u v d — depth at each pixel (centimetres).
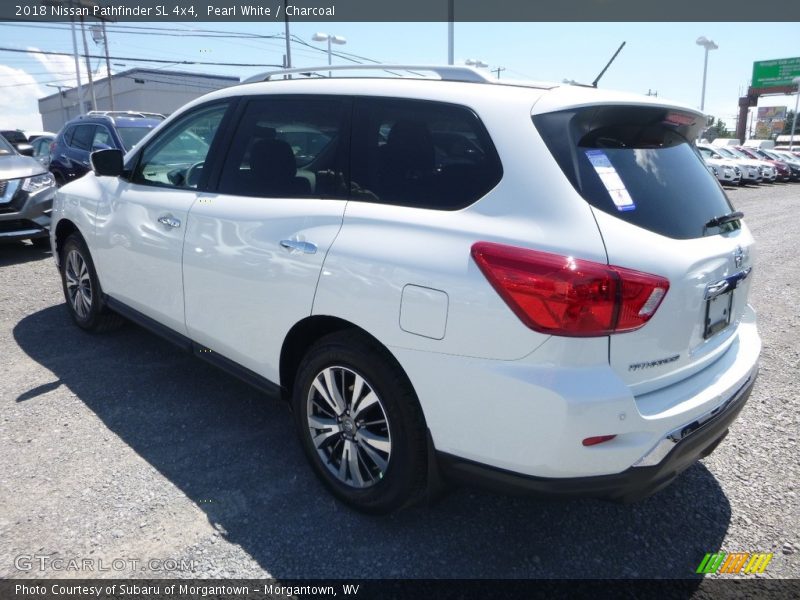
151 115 1098
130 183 402
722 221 262
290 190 294
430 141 251
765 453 344
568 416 204
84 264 454
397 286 237
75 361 432
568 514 286
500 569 249
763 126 7925
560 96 235
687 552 263
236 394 392
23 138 2522
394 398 247
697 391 238
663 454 219
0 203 693
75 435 336
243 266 300
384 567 247
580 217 211
